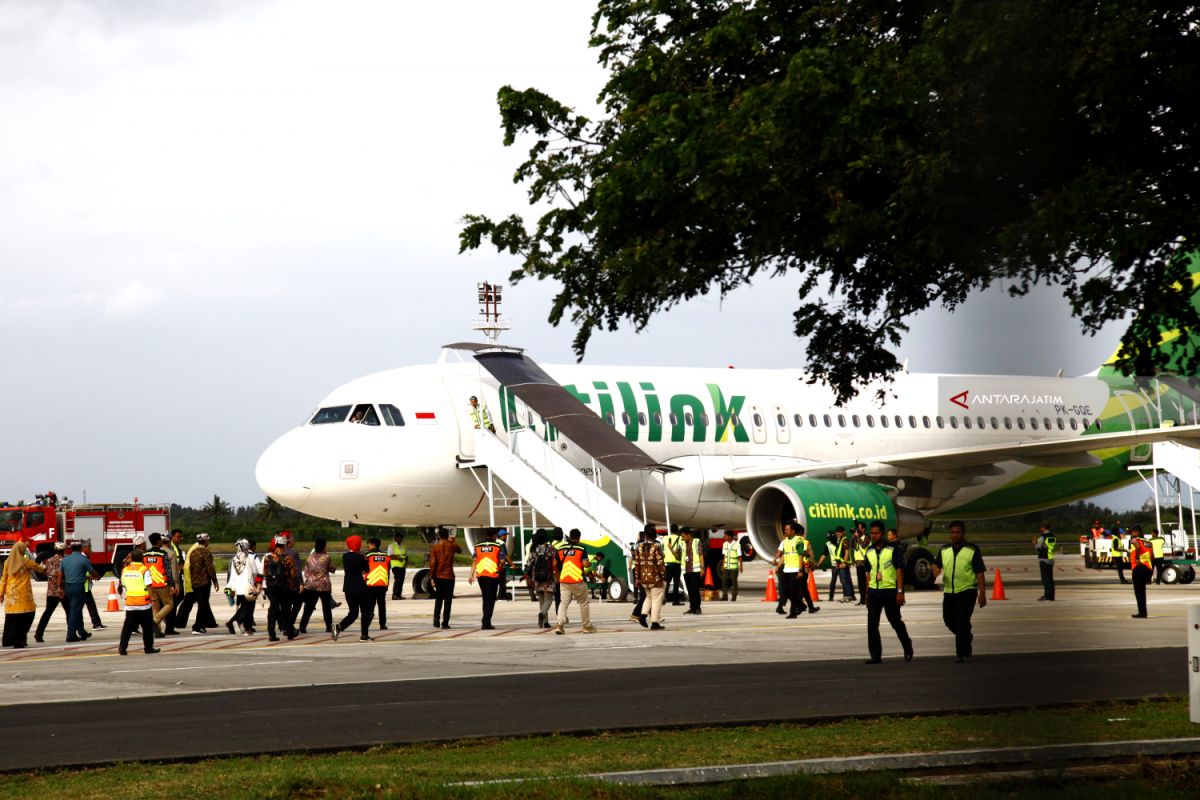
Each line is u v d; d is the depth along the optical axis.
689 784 9.04
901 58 9.91
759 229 10.48
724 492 34.72
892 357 12.53
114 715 12.47
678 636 21.38
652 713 12.15
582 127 11.95
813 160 9.94
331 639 22.31
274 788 8.52
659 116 10.30
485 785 8.58
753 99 9.86
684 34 11.64
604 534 30.83
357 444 31.56
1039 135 9.75
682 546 29.30
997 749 9.92
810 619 25.39
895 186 10.31
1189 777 9.14
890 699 13.00
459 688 14.29
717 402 35.44
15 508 55.28
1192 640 9.25
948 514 41.81
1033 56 9.20
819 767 9.38
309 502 31.53
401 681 15.08
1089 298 9.70
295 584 22.38
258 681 15.40
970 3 9.15
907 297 11.91
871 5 10.49
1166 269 9.91
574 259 12.05
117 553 56.12
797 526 26.33
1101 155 9.91
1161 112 9.80
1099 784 9.02
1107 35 8.88
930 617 25.50
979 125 9.61
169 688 14.85
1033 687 13.90
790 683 14.43
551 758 9.86
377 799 8.34
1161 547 38.72
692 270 11.12
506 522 34.44
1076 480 43.12
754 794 8.60
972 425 40.09
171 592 23.30
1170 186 9.96
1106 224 9.03
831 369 12.92
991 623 23.48
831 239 9.92
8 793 8.70
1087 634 20.89
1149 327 10.55
